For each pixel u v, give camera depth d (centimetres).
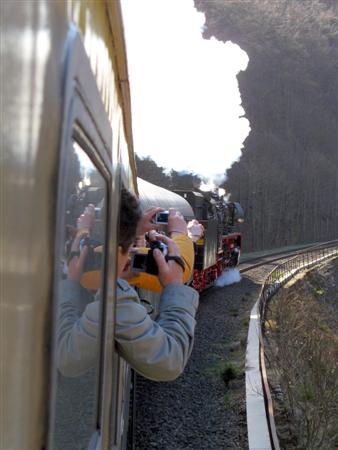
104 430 199
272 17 7500
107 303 181
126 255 231
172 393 911
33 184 84
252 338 1160
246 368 964
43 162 86
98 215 154
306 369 997
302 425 801
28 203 85
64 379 125
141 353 203
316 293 2733
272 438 672
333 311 2550
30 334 86
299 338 1253
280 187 6156
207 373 1012
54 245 89
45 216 87
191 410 845
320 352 1007
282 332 1248
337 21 8819
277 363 1033
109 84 191
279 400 891
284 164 6494
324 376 916
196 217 1730
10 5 90
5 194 87
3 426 88
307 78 7712
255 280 2411
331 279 3309
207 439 748
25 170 85
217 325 1405
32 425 89
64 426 124
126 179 341
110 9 176
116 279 208
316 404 821
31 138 85
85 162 125
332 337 1614
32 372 88
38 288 86
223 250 2264
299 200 6544
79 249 126
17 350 86
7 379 88
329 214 7238
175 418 816
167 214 292
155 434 764
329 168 7406
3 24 90
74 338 133
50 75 87
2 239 87
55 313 93
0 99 90
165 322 218
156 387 938
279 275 2589
